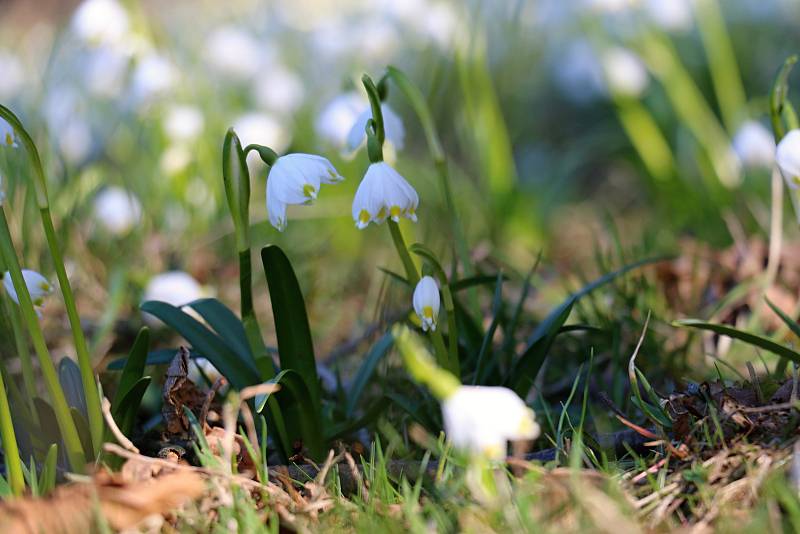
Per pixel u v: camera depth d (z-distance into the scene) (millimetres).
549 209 1371
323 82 1526
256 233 1196
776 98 849
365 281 1149
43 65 1534
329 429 858
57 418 807
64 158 1123
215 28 1786
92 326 1010
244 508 772
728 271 1033
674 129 1453
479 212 1289
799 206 848
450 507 779
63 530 764
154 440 870
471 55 1194
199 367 881
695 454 792
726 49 1228
